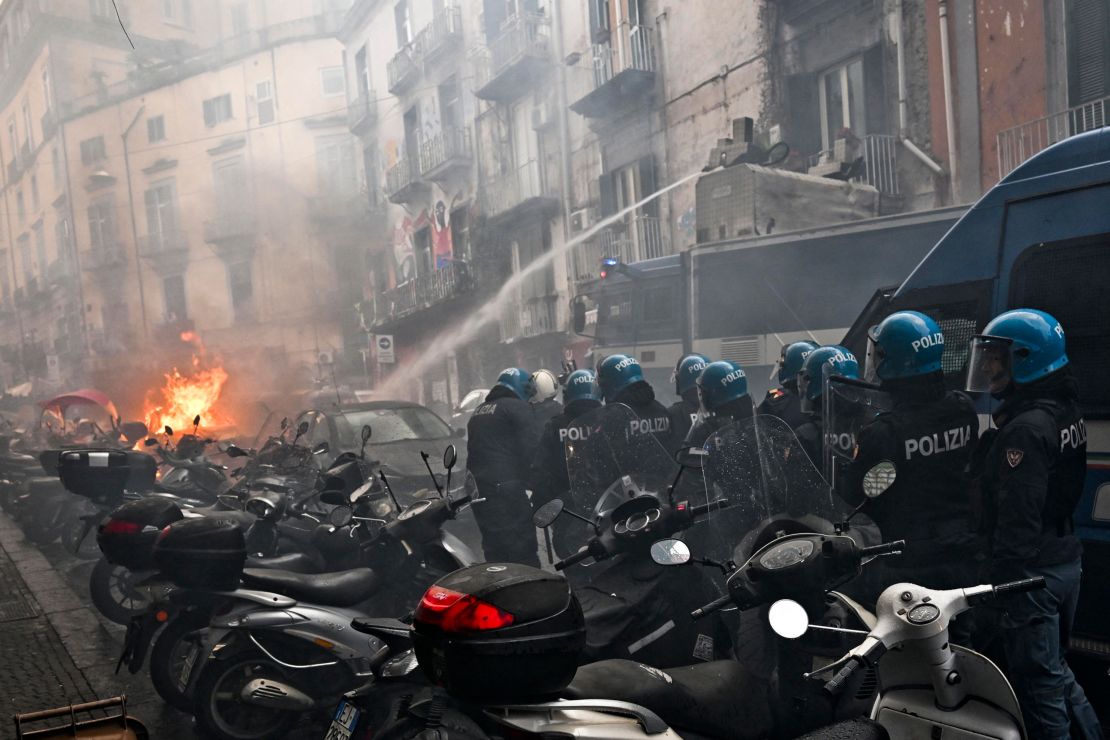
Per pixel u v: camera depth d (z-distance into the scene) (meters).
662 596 3.22
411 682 2.93
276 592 4.41
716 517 3.26
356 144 35.69
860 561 2.81
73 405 14.14
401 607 4.87
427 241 30.09
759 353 11.09
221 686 4.30
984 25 11.59
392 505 5.06
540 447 5.04
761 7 15.27
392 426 9.65
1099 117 10.41
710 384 4.69
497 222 23.73
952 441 3.34
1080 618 3.98
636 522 3.25
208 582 4.33
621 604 3.15
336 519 4.88
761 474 3.16
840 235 10.52
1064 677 3.16
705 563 3.04
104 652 6.06
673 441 5.17
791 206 11.61
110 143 47.97
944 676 2.53
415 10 29.16
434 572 4.64
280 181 40.78
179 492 7.86
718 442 3.28
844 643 2.91
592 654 3.04
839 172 12.28
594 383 5.01
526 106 23.23
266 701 4.16
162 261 45.62
